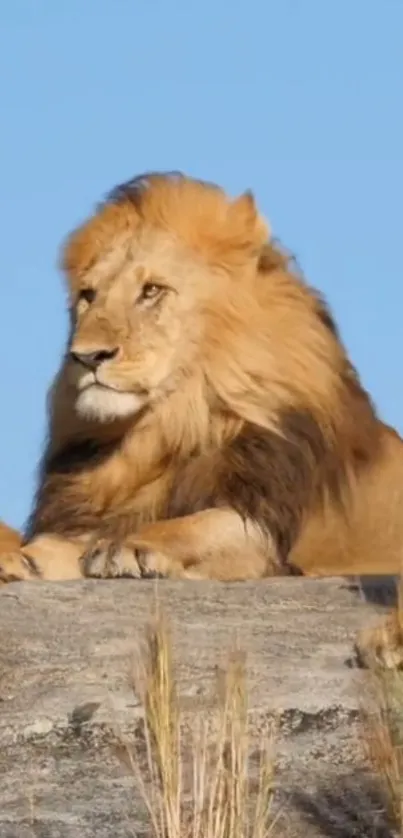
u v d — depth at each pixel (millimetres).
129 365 13555
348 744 8812
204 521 13172
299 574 13641
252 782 8320
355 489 14156
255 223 14320
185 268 13953
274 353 14016
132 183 14453
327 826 7883
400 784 7930
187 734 8828
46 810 8180
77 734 9141
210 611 11195
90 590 11734
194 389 13836
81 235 14352
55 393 14195
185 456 13844
